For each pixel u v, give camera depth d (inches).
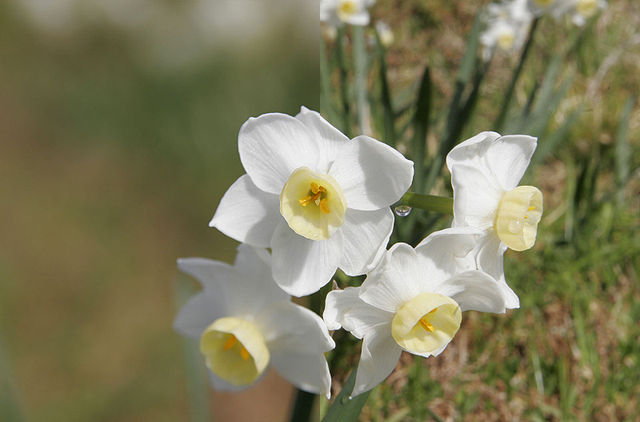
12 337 19.2
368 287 10.3
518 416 16.0
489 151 10.8
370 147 10.1
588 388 16.4
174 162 26.1
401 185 10.1
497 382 16.4
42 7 25.5
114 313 20.9
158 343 19.9
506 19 20.7
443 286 10.5
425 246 10.4
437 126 18.4
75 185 24.3
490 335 16.7
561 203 19.9
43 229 22.5
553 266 17.8
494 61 22.0
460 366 16.3
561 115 20.7
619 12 23.6
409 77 22.5
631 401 16.3
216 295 10.8
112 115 26.1
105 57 26.5
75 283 21.4
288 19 28.0
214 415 16.9
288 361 10.5
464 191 10.6
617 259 18.0
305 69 28.2
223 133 27.1
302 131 10.2
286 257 10.2
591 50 22.5
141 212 24.5
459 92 14.5
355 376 10.4
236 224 10.2
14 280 20.7
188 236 24.4
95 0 26.0
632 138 20.9
